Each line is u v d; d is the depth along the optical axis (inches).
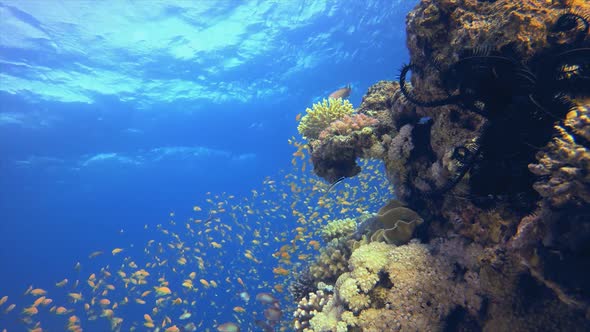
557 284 90.8
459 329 147.2
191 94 1392.7
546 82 98.2
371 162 379.2
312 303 225.0
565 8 115.2
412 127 196.7
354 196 406.9
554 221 87.7
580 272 85.2
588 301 85.0
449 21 147.8
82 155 1636.3
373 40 1163.9
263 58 1204.5
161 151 1950.1
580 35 108.6
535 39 113.8
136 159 1942.7
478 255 142.9
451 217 161.6
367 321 159.6
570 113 88.1
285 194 553.9
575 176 79.8
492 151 109.7
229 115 1664.6
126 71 1128.8
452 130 156.8
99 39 960.9
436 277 155.7
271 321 337.4
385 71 1370.6
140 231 3265.3
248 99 1515.7
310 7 980.6
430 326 148.4
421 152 191.2
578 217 81.9
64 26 879.1
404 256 169.6
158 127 1628.9
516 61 102.7
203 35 1042.1
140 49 1045.2
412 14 173.3
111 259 3125.0
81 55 995.9
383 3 984.9
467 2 144.9
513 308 125.9
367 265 173.5
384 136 214.5
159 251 649.0
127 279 547.5
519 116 103.7
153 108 1441.9
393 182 213.2
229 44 1111.6
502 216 130.6
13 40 865.5
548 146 94.7
